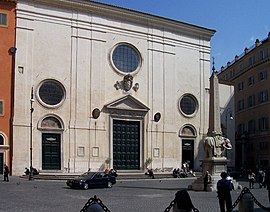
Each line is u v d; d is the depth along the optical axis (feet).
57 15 160.25
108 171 150.71
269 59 205.46
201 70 195.31
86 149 161.58
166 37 185.57
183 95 188.65
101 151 164.76
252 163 221.25
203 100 194.49
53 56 158.61
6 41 150.92
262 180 113.09
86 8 165.58
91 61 165.78
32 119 152.15
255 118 221.25
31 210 62.64
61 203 72.38
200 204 70.79
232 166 198.49
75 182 104.32
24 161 148.77
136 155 174.91
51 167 154.51
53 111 156.66
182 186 115.03
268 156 205.26
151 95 179.63
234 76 249.75
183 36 191.21
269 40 205.87
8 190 96.48
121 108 170.19
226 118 206.90
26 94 152.05
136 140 175.32
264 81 212.02
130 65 176.65
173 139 183.21
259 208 65.10
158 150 178.91
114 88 170.60
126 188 108.37
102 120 166.20
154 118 179.11
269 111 205.87
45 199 78.64
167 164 180.24
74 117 160.56
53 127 156.15
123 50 175.32
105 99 167.94
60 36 160.56
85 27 165.48
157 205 69.72
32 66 154.20
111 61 170.50
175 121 184.96
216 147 101.35
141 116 175.94
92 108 164.35
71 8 163.02
